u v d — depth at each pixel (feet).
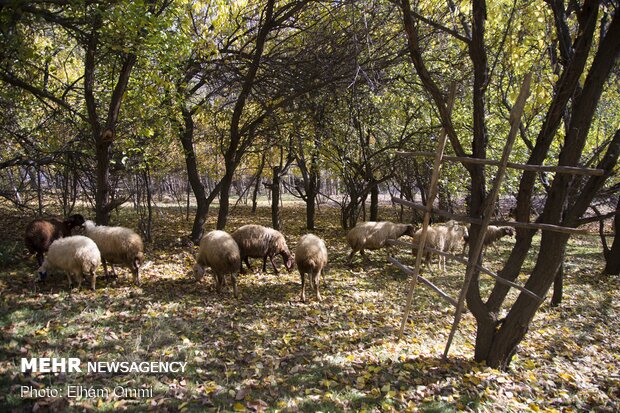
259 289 28.66
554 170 14.58
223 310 23.20
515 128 14.88
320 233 57.57
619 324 27.78
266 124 41.78
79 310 20.25
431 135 47.91
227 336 19.36
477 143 18.02
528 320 17.80
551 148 40.09
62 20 20.98
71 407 12.28
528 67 22.67
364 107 42.06
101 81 32.45
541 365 19.69
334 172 59.77
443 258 40.40
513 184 49.73
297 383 15.48
